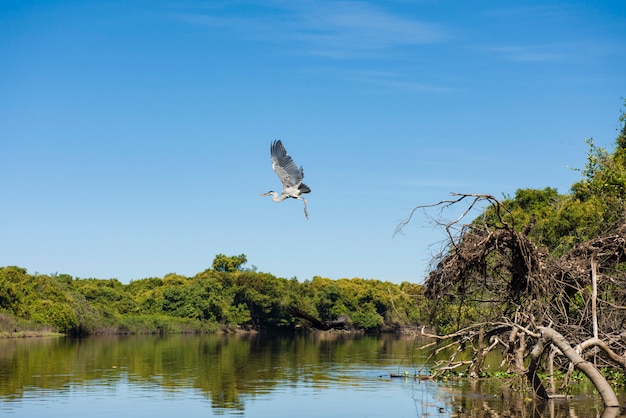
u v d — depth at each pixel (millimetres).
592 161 34344
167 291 102562
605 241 26422
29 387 28266
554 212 43500
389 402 24391
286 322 101750
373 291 110500
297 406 23656
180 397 25781
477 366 29953
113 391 27297
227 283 113000
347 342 69562
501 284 26922
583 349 22875
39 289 79250
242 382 30547
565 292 26516
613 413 21281
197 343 65000
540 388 24734
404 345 63188
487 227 25141
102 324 84438
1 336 68312
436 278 25641
